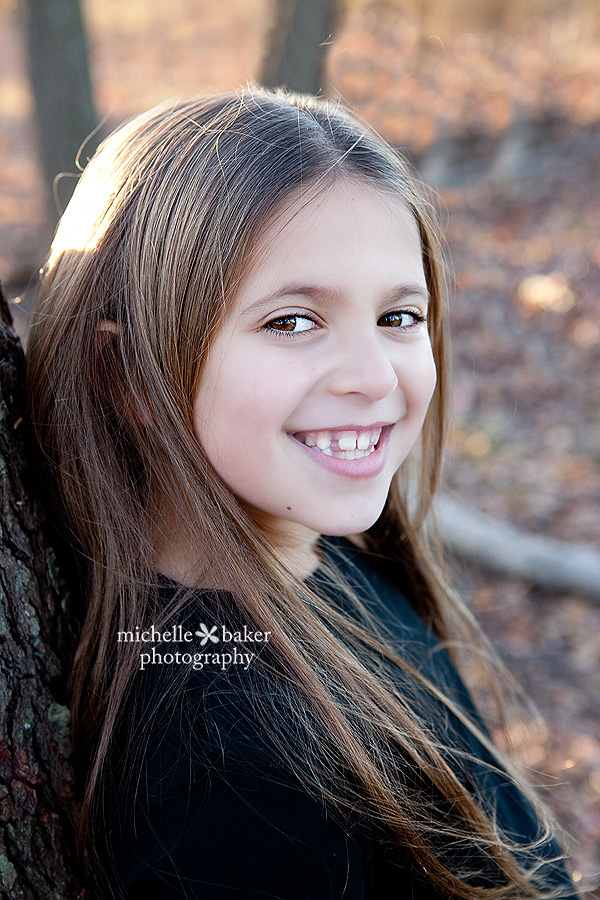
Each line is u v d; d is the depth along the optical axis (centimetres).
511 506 500
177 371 118
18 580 122
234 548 120
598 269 746
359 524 123
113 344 125
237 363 114
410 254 123
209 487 120
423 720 132
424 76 1171
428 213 142
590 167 926
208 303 115
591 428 576
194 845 106
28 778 117
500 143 1011
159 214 119
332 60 1167
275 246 112
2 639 117
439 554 192
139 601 123
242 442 117
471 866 131
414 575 181
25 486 128
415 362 126
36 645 123
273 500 120
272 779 107
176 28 1541
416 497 192
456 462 543
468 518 453
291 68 570
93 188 130
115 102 1219
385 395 117
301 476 119
